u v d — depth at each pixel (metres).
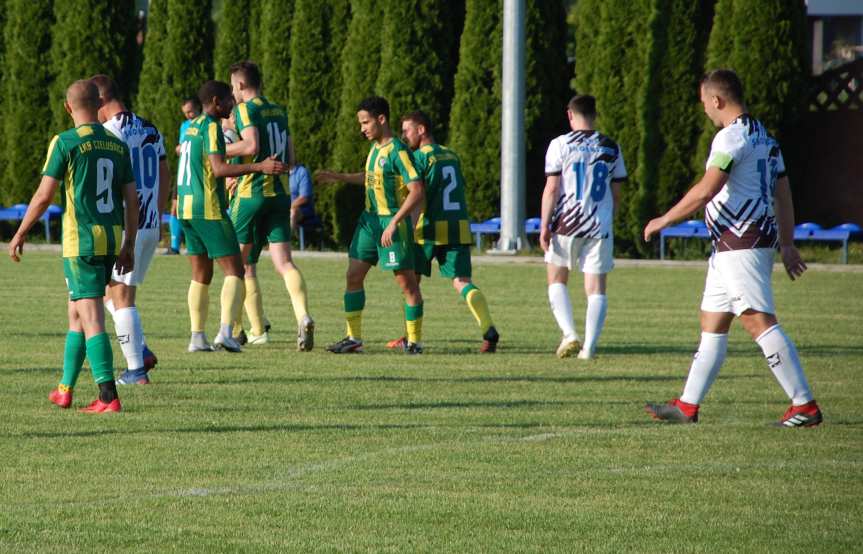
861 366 37.31
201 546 18.23
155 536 18.70
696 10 79.94
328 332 45.25
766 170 26.61
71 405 29.17
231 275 38.62
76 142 28.06
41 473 22.47
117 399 28.42
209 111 38.03
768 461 23.86
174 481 22.00
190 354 38.53
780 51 77.56
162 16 91.38
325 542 18.48
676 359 38.56
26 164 94.06
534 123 84.69
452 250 40.62
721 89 27.02
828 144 80.44
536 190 87.19
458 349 40.97
